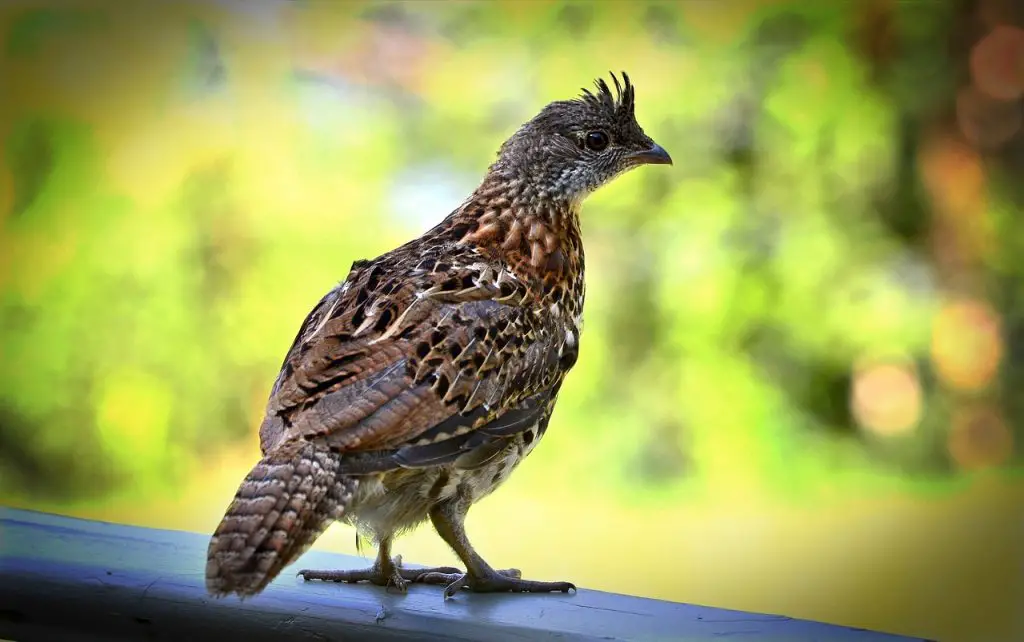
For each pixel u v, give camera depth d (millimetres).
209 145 13781
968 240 14891
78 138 13766
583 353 13305
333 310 6160
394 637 5195
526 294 6594
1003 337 14758
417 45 13984
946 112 14922
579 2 13906
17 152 13742
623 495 13141
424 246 6715
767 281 13695
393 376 5824
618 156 7320
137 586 5215
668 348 13469
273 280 13469
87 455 13492
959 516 13664
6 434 13508
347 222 13555
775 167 13883
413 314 6102
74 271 13578
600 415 13328
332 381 5734
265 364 13430
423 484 6090
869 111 14086
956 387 14609
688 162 13719
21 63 13797
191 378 13445
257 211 13617
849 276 13891
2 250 13648
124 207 13664
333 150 13734
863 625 12172
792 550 12680
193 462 13523
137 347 13492
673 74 13859
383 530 6086
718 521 12992
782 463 13469
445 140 13789
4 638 5336
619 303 13492
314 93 13977
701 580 12102
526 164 7121
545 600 5840
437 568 6508
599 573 11977
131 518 12992
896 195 14680
